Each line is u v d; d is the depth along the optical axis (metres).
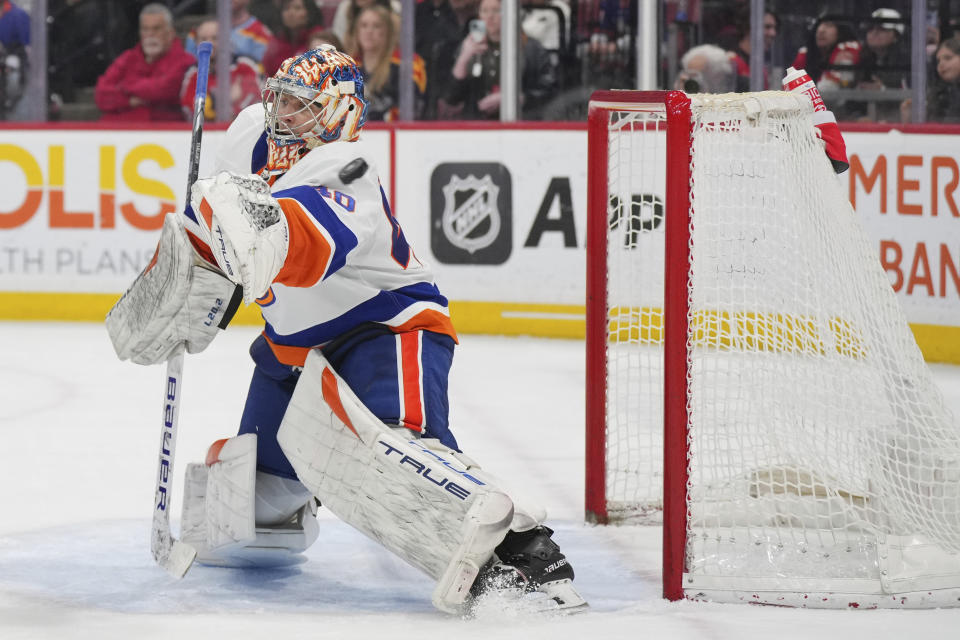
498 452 12.99
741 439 8.52
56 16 23.83
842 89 21.91
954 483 8.08
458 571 7.14
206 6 23.67
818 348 8.40
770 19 21.94
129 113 23.92
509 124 20.88
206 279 7.21
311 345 7.86
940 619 7.38
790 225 8.48
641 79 21.80
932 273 18.69
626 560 8.98
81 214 22.44
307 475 7.52
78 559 8.86
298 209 6.85
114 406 15.40
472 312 21.36
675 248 7.65
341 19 23.33
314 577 8.48
